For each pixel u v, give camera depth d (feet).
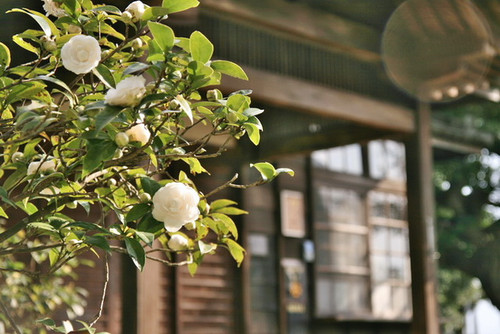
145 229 5.11
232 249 6.04
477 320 38.88
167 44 4.96
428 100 21.02
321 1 18.34
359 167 35.83
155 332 15.92
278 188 31.22
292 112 24.95
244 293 27.40
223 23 18.48
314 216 32.91
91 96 5.41
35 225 5.14
